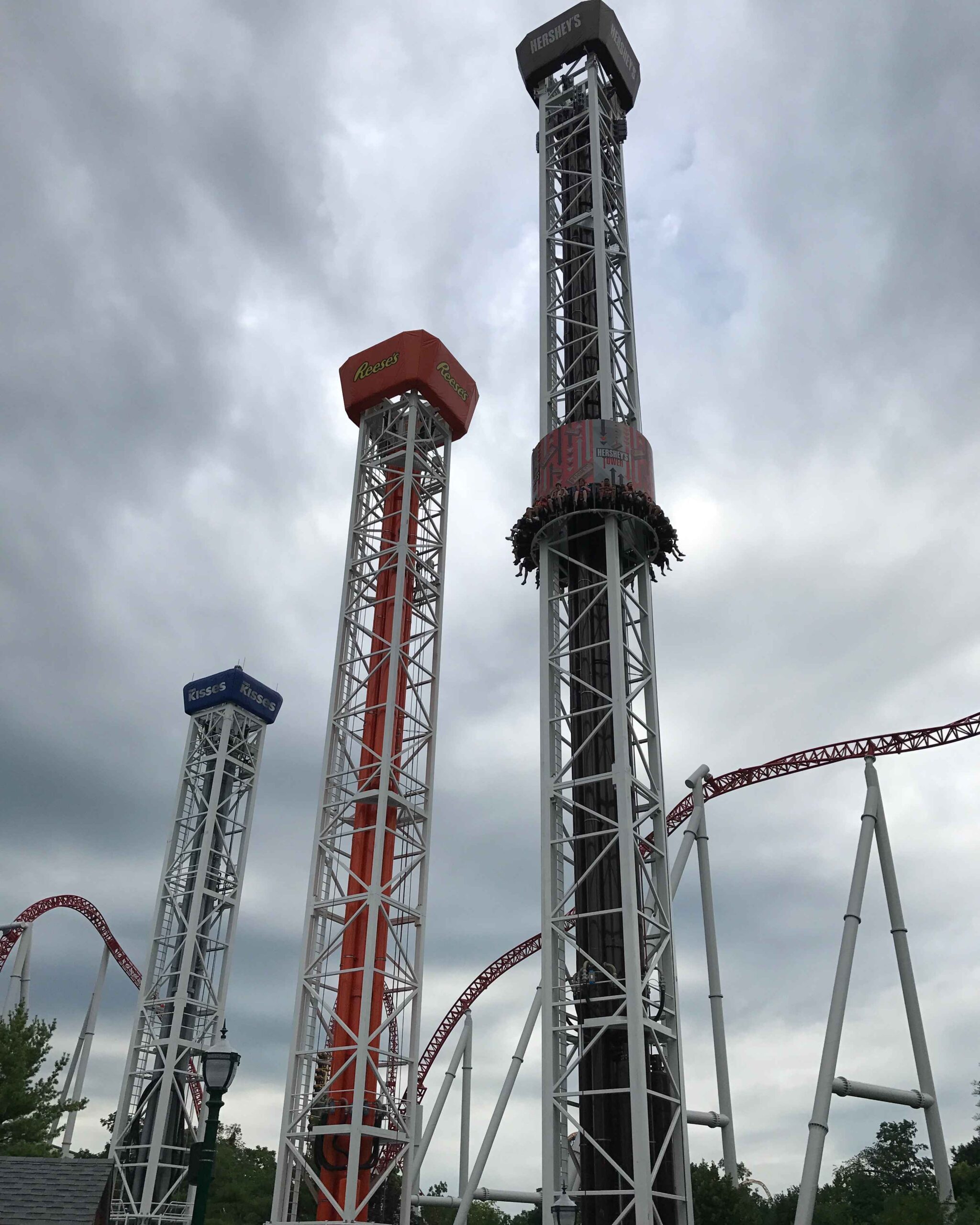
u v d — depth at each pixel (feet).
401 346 242.58
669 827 265.95
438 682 222.28
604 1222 146.10
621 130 233.76
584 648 177.27
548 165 227.20
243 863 287.89
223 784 293.43
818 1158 169.99
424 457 246.06
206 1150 71.82
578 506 181.57
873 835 207.41
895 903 205.46
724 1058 208.85
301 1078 182.91
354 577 230.07
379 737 211.20
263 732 306.35
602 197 214.07
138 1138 253.24
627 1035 147.95
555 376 209.26
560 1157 147.13
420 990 192.95
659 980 159.22
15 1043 213.05
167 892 279.90
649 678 178.09
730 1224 191.01
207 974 272.51
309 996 188.85
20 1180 90.58
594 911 163.43
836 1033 180.86
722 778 261.85
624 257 217.15
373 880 191.93
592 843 169.07
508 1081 234.79
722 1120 201.26
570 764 170.60
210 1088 73.41
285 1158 175.52
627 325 210.59
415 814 206.69
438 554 235.61
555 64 235.81
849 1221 245.65
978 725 231.71
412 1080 186.19
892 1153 396.98
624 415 201.77
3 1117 204.54
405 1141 182.19
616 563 176.86
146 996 266.57
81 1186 89.35
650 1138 148.97
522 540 188.85
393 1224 176.55
